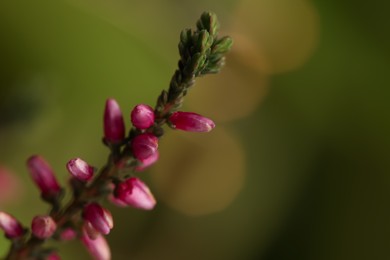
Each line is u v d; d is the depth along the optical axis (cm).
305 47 26
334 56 26
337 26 26
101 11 23
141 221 25
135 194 11
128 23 24
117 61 23
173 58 24
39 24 22
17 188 17
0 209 18
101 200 11
